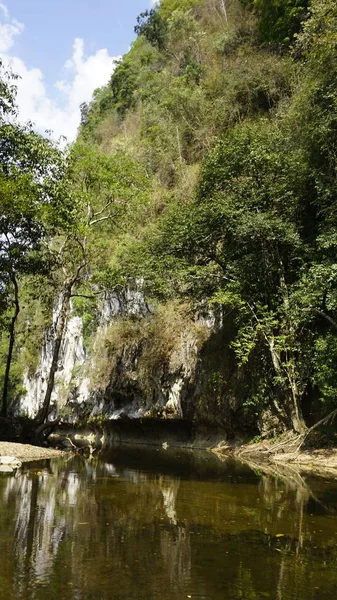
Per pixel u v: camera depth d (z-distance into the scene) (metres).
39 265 19.08
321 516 6.20
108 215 21.75
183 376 21.14
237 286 15.15
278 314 15.28
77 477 9.88
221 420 18.39
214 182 16.97
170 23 45.12
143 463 13.28
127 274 20.08
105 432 28.48
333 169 14.42
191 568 4.11
